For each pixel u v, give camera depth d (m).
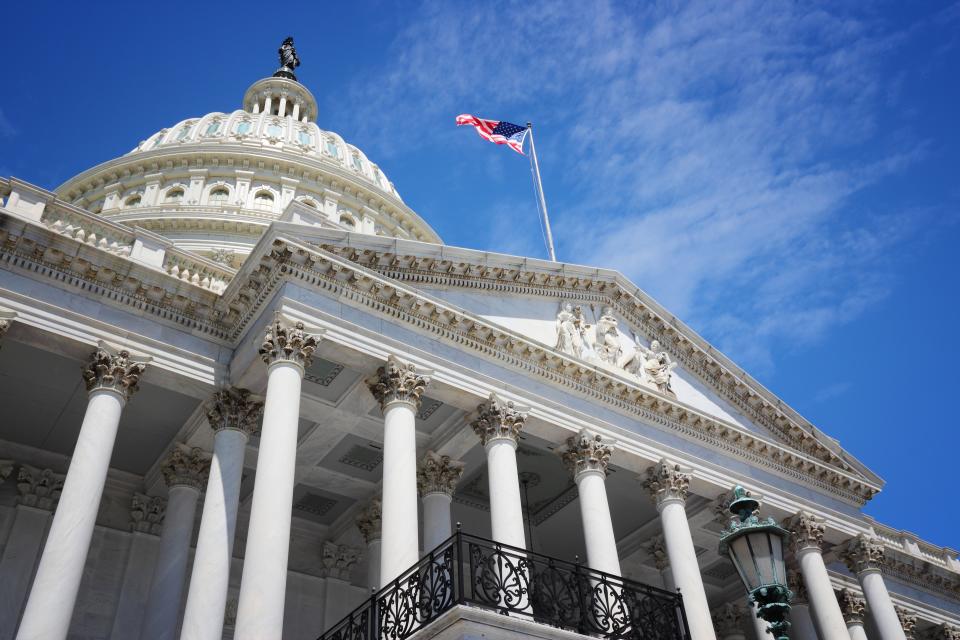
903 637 34.44
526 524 35.94
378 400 25.34
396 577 19.92
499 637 17.27
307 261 24.94
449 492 28.78
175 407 26.66
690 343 35.28
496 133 43.94
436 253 28.38
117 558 27.89
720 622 40.06
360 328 25.17
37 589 19.41
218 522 22.70
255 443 28.98
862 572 36.00
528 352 28.88
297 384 23.16
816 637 35.28
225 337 26.28
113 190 63.28
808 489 36.06
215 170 63.94
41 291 23.66
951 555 46.44
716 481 32.06
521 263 30.91
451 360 27.06
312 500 32.28
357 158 76.94
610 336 32.44
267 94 83.69
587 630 19.84
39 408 26.56
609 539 26.61
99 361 23.44
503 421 26.72
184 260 27.45
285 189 64.25
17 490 27.16
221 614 21.23
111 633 26.56
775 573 14.75
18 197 24.80
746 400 36.22
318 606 31.88
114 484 28.98
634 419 31.22
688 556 28.52
